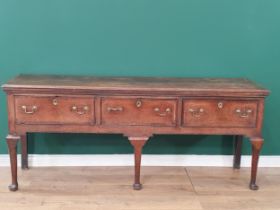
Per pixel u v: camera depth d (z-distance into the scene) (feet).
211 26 9.09
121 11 8.91
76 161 9.52
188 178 8.98
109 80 8.46
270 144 9.72
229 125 7.96
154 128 7.94
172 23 9.03
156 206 7.68
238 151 9.47
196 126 7.94
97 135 9.46
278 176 9.23
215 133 8.00
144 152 9.62
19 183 8.50
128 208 7.57
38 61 9.06
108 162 9.59
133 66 9.21
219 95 7.76
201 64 9.28
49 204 7.65
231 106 7.86
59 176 8.92
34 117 7.77
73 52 9.07
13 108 7.71
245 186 8.64
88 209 7.50
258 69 9.36
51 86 7.59
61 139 9.43
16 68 9.05
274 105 9.53
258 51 9.27
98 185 8.51
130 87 7.70
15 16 8.79
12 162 8.01
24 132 7.84
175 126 7.93
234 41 9.20
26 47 8.96
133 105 7.80
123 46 9.10
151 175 9.09
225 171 9.45
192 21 9.04
